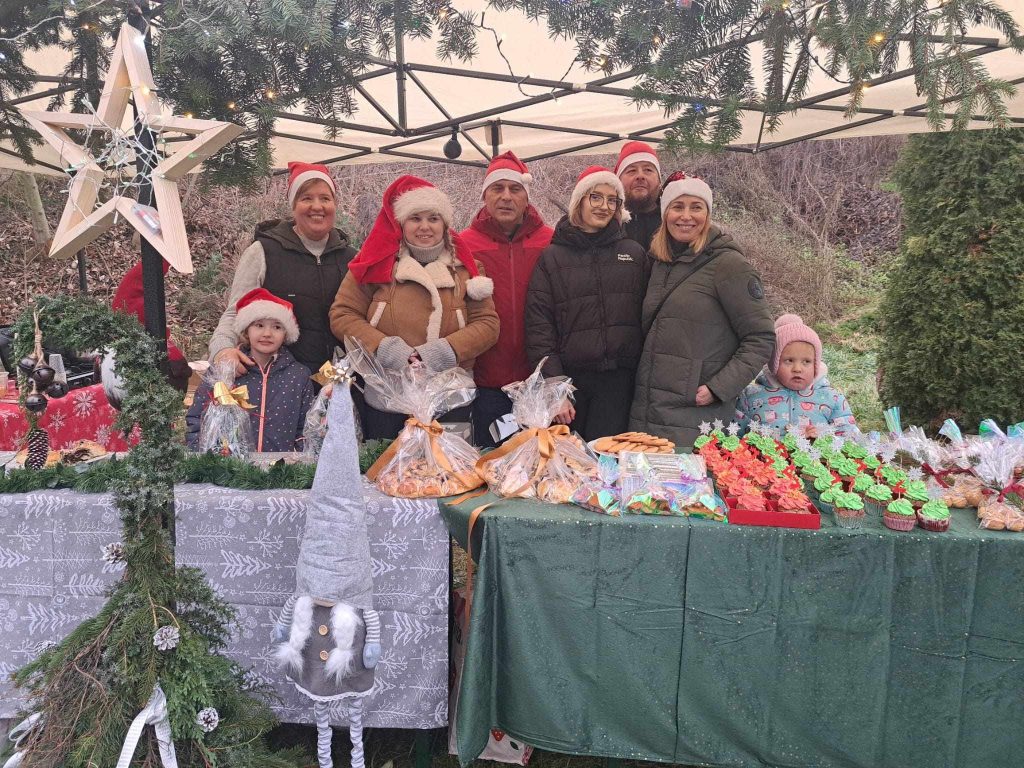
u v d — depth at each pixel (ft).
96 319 5.78
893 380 16.72
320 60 7.88
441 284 9.29
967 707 5.93
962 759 5.99
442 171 35.37
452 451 7.06
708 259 9.30
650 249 9.75
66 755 5.39
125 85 5.78
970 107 6.88
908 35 6.89
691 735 6.28
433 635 6.63
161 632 5.38
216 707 5.85
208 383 8.16
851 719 6.07
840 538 5.91
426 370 7.36
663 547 6.08
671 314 9.27
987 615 5.82
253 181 9.90
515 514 6.24
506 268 10.74
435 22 7.98
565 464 7.00
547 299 10.00
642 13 7.25
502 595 6.25
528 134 16.58
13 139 9.64
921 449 7.13
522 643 6.24
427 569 6.56
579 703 6.32
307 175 10.12
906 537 5.85
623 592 6.16
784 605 6.04
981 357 15.20
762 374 9.94
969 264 15.23
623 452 7.07
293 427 8.82
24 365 6.00
